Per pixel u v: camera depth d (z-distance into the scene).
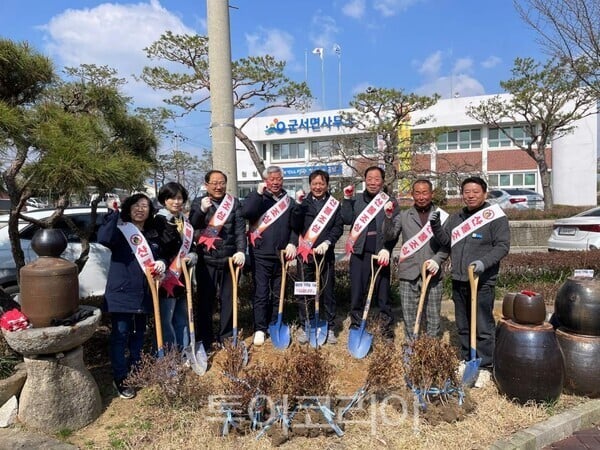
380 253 4.16
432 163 15.62
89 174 3.08
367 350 4.12
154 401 3.28
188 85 8.14
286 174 32.34
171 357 3.23
